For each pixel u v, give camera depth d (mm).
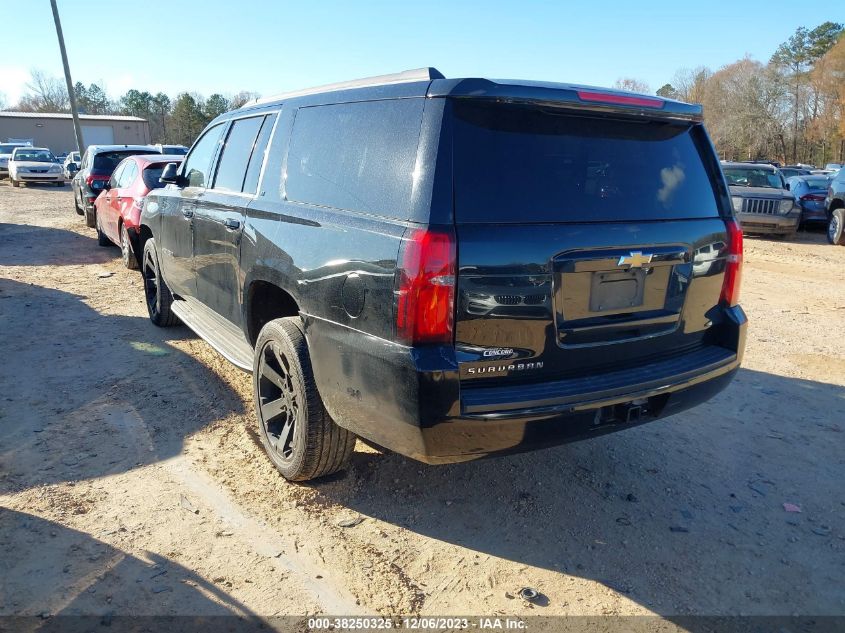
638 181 3121
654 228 3068
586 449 4195
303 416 3359
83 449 3994
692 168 3352
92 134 60875
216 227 4449
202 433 4258
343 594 2818
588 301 2900
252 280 3869
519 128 2844
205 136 5234
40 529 3166
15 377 5137
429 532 3287
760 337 6723
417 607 2756
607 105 2938
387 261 2711
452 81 2732
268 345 3631
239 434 4262
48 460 3846
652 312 3135
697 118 3332
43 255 10836
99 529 3189
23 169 28906
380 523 3352
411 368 2598
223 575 2900
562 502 3572
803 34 83000
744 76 84562
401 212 2756
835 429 4527
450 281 2586
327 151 3398
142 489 3570
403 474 3812
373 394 2809
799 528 3371
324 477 3744
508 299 2688
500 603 2793
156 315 6414
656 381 3045
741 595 2871
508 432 2719
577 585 2914
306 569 2969
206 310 5098
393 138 2922
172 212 5426
